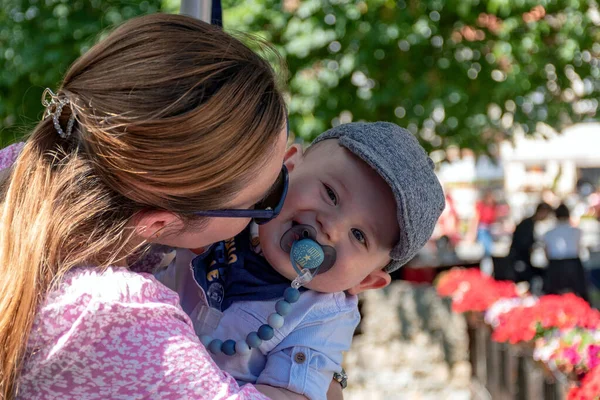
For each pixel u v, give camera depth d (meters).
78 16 6.28
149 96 1.22
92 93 1.25
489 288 5.73
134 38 1.29
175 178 1.23
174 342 1.25
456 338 6.78
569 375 3.45
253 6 6.26
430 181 1.75
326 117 6.59
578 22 6.86
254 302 1.74
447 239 12.50
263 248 1.73
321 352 1.69
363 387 6.71
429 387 6.67
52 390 1.22
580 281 9.79
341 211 1.70
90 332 1.20
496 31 6.83
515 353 4.38
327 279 1.72
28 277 1.20
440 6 6.39
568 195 22.22
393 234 1.74
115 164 1.23
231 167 1.26
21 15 6.38
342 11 6.23
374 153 1.70
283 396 1.61
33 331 1.21
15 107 6.41
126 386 1.21
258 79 1.29
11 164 1.54
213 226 1.35
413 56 6.79
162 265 1.71
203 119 1.22
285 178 1.53
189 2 1.98
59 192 1.25
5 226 1.24
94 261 1.27
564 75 7.18
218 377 1.28
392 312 6.83
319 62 6.59
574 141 19.30
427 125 7.13
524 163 20.31
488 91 6.93
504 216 19.73
